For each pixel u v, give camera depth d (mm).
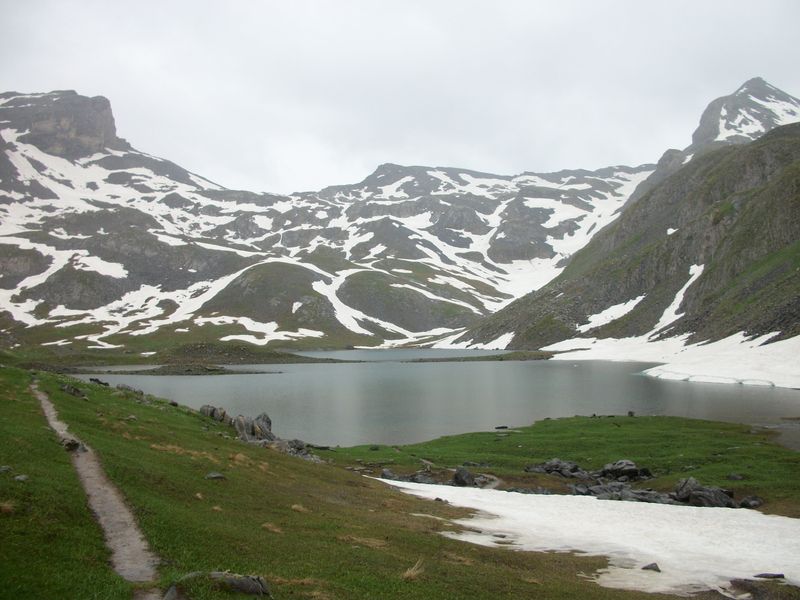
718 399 104375
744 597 26438
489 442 75000
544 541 35312
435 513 40531
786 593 26844
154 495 27219
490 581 24828
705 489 47875
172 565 19500
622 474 57844
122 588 16703
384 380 160500
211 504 29031
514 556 30781
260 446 53750
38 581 16125
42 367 172500
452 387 140000
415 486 53125
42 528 19984
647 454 64250
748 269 198125
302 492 38219
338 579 21531
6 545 17922
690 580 28656
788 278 164500
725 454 61375
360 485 46844
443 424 92250
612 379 146500
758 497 47406
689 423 80000
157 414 53500
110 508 23859
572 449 68625
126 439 38219
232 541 23531
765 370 124438
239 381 160875
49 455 28969
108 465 28969
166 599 16203
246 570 20625
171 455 37031
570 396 118312
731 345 150000
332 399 120125
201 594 16781
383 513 37344
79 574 17297
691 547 34625
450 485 54938
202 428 54031
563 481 56875
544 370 178125
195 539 22594
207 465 37000
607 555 32906
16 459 26609
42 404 42281
